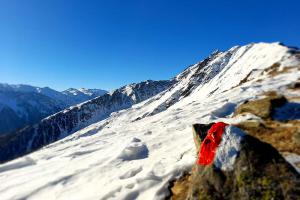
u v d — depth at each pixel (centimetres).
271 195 912
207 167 1112
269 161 989
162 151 2247
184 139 2408
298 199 869
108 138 3878
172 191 1495
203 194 1065
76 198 1764
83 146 3625
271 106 2123
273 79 4459
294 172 945
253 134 1734
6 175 2861
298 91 3131
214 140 1159
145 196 1525
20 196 2053
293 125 1753
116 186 1697
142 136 3080
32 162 3309
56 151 3716
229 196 996
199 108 3881
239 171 1009
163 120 3872
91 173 2155
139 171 1936
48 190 2064
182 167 1675
